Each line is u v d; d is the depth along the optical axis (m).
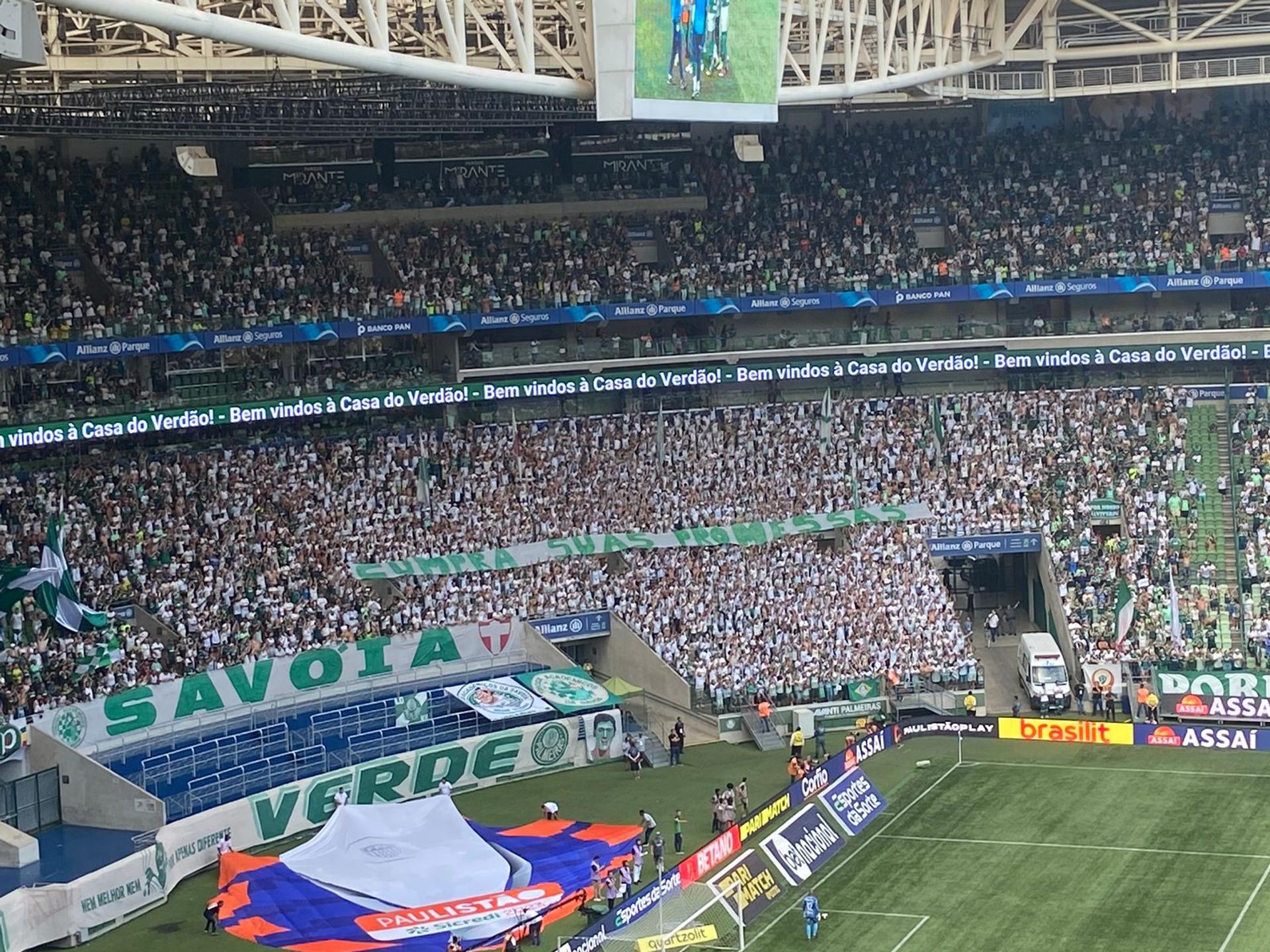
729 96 70.50
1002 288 95.62
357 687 75.69
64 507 75.25
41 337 76.12
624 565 85.81
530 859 60.75
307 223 91.50
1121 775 71.00
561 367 90.88
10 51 45.38
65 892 55.25
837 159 99.75
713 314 93.50
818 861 61.75
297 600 77.62
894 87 78.56
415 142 94.00
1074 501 90.19
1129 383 96.62
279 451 83.56
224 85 73.69
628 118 66.81
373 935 54.62
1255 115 100.19
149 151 87.75
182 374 84.25
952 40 86.25
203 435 84.50
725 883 56.69
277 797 65.62
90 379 81.25
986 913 56.31
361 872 59.12
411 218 93.12
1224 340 94.44
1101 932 54.09
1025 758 74.25
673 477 89.75
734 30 69.69
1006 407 94.12
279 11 51.66
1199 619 84.50
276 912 56.62
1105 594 86.06
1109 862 60.59
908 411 93.94
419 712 72.69
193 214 86.50
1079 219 97.81
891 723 77.94
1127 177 99.12
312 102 78.38
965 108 102.06
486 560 82.62
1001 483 91.06
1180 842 62.25
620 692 76.81
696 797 69.94
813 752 76.06
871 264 96.38
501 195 94.50
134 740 68.12
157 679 70.62
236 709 71.75
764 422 92.88
